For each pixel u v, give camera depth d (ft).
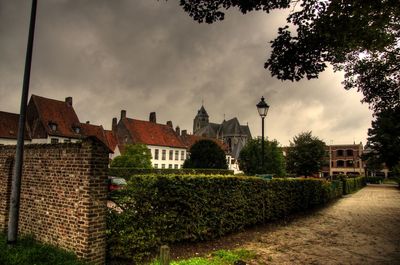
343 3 25.31
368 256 29.17
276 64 28.91
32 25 26.30
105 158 25.26
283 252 29.84
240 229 39.47
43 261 22.62
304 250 30.86
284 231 40.70
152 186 27.99
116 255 25.29
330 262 26.96
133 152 140.05
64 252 24.49
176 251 28.66
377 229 43.21
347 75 53.98
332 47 28.50
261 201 44.37
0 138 150.71
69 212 25.45
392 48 44.70
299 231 40.91
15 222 24.98
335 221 50.14
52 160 27.73
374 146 152.56
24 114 25.71
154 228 27.68
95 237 24.07
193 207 31.53
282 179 52.08
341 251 30.81
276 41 28.12
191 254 28.07
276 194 49.32
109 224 25.34
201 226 32.45
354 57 50.49
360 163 298.15
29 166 30.58
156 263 23.61
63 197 26.17
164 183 29.04
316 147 165.48
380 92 55.62
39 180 29.09
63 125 172.35
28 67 25.95
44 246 25.70
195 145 142.51
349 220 51.31
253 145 132.05
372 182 246.27
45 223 27.89
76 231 24.59
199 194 32.50
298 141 169.07
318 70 28.71
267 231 40.37
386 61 49.11
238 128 383.04
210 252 28.91
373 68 51.44
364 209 67.10
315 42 27.25
